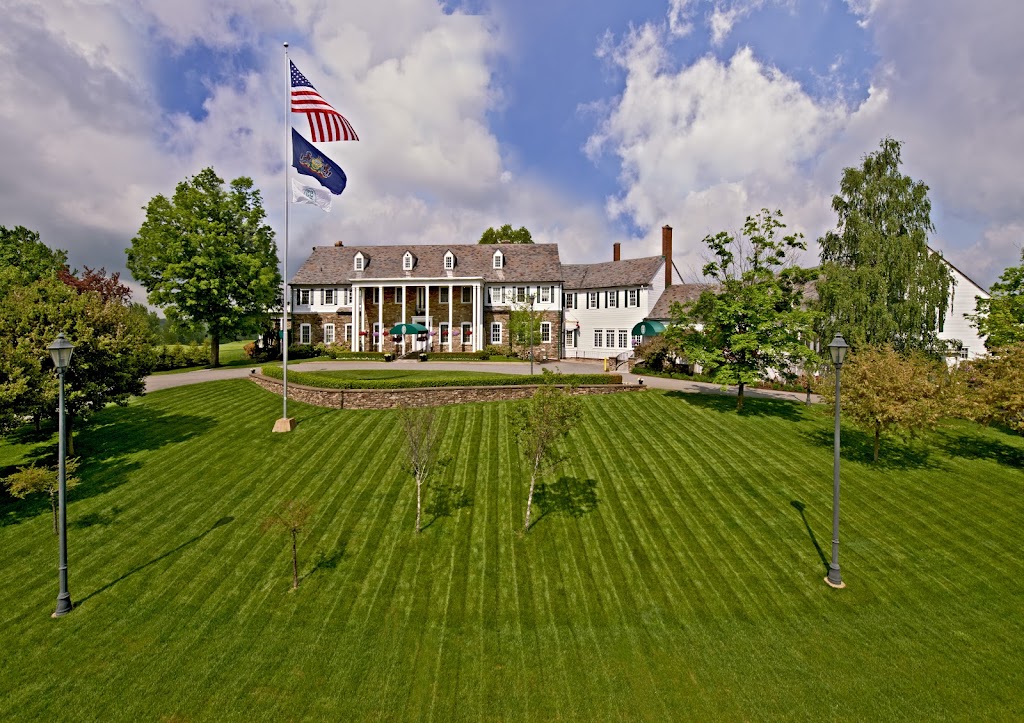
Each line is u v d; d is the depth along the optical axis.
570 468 17.70
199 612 10.80
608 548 13.28
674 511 15.00
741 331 23.94
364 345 49.41
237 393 26.91
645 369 36.59
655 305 47.16
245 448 19.23
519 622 10.69
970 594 11.58
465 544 13.44
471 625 10.59
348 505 15.23
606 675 9.27
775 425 22.00
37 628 10.22
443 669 9.40
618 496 15.82
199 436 20.45
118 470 17.42
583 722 8.24
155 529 13.96
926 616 10.84
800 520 14.58
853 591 11.65
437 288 49.53
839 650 9.84
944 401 17.94
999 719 8.19
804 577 12.17
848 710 8.39
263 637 10.12
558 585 11.89
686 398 26.30
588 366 37.59
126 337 19.03
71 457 18.33
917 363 19.31
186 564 12.45
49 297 18.55
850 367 18.88
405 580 12.03
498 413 22.95
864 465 18.16
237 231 39.84
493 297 49.28
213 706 8.43
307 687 8.88
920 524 14.47
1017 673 9.20
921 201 25.97
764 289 23.41
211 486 16.34
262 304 41.03
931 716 8.26
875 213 26.38
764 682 9.05
